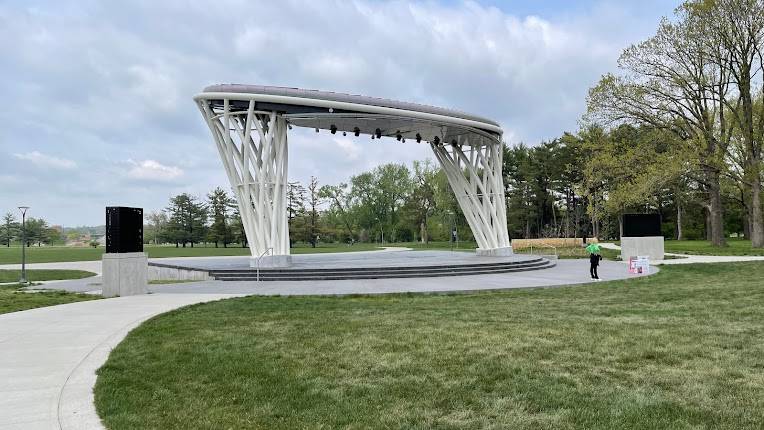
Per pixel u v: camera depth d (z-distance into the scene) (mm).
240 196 24359
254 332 9938
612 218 69625
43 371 7355
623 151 41250
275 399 6027
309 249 58969
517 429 5062
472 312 12172
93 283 23391
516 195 66625
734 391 6066
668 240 67438
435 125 26750
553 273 24094
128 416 5465
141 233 18391
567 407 5633
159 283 21297
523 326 10141
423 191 76000
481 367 7215
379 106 24891
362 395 6156
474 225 32031
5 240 113625
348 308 13164
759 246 37406
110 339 9539
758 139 36938
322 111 24359
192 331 10125
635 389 6188
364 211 84625
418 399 5973
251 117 23562
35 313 12820
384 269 22562
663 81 38188
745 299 13695
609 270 25953
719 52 35969
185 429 5125
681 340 8672
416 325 10438
